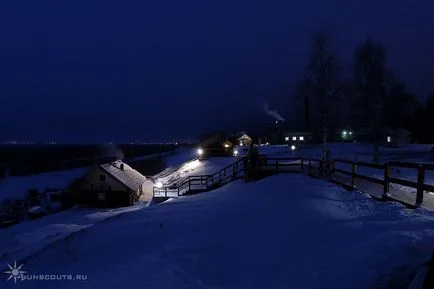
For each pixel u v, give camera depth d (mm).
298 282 6094
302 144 65188
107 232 10945
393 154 43281
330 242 7602
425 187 9398
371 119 36188
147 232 10500
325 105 32094
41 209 36844
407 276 5398
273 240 8297
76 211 35594
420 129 76125
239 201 14109
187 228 10422
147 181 50656
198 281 6617
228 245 8312
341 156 41375
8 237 21469
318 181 17469
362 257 6277
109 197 38812
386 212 9422
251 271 6855
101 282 6910
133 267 7516
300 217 10031
